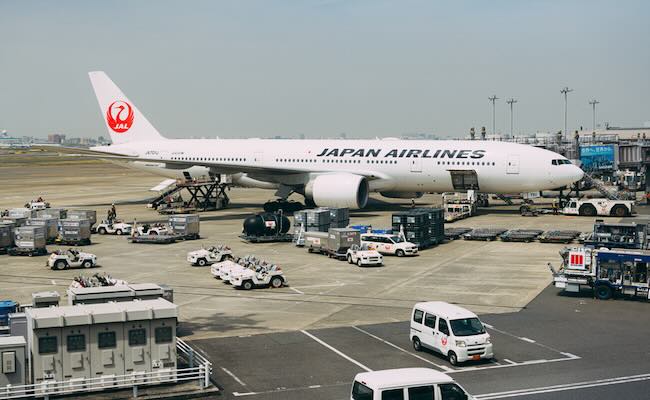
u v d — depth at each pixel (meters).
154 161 71.19
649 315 33.84
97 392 23.83
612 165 101.75
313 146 74.88
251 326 32.12
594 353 28.11
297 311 34.75
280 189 74.62
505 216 71.81
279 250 52.75
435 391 20.34
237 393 23.91
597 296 36.91
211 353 28.25
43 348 23.23
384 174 71.56
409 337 30.48
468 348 26.39
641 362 27.00
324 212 54.91
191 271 44.84
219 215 75.12
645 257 35.59
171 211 76.25
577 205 71.62
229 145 78.50
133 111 83.81
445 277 42.31
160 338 24.62
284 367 26.56
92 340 23.81
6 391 22.39
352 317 33.62
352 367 26.56
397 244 49.75
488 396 23.47
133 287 29.30
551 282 40.91
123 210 80.44
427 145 71.19
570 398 23.28
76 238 55.78
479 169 68.69
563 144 104.25
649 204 82.00
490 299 36.88
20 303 35.75
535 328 31.58
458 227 63.09
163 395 23.48
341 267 45.81
